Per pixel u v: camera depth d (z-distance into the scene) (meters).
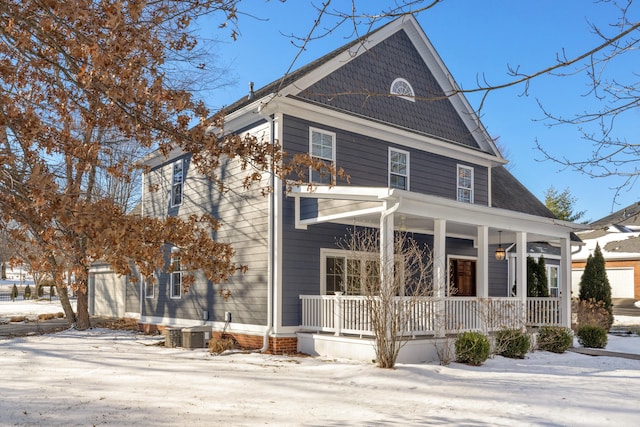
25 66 6.21
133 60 5.27
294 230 14.50
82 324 20.95
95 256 4.74
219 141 6.23
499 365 12.58
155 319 19.31
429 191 17.89
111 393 9.05
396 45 17.86
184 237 5.66
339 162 15.48
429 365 11.91
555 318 16.38
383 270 11.80
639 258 34.16
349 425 7.21
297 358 13.15
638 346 16.97
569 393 9.27
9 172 5.21
